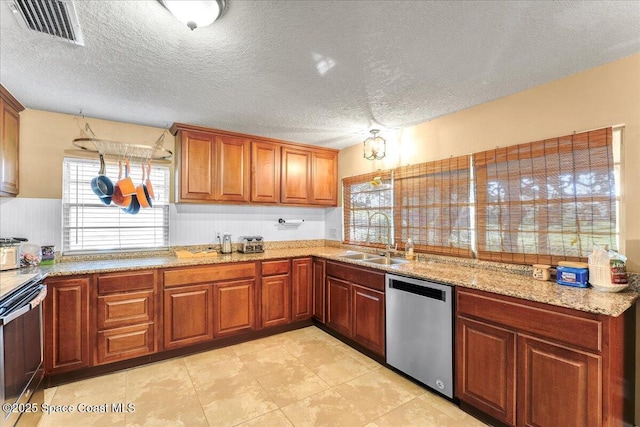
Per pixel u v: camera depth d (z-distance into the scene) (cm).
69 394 222
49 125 280
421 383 234
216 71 201
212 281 298
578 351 152
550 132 217
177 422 193
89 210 301
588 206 199
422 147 308
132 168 318
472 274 230
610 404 145
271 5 138
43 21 148
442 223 287
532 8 142
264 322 329
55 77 210
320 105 261
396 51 178
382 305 266
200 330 291
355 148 395
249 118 295
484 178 254
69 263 275
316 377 247
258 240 374
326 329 352
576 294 171
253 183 353
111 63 190
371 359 279
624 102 186
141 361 267
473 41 168
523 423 172
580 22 152
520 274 229
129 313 260
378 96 242
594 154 196
